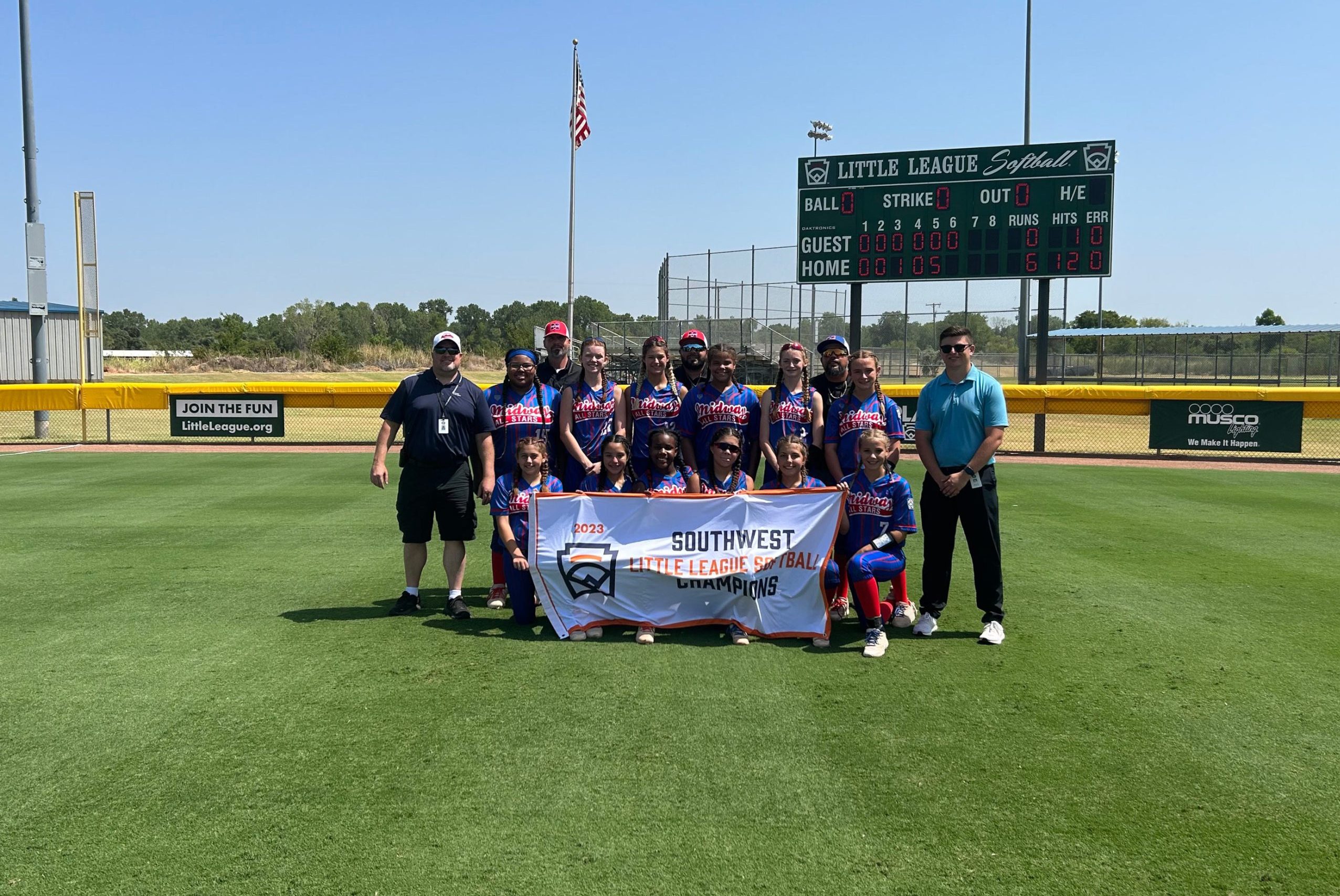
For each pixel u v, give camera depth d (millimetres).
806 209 19469
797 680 4938
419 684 4836
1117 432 23422
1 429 21484
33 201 18953
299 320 103812
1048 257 18203
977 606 6406
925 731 4238
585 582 5766
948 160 18688
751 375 25266
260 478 13227
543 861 3137
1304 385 41500
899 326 26453
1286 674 5035
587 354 6465
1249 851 3227
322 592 6832
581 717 4387
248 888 2979
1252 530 9359
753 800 3568
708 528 5785
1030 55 22750
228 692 4711
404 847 3227
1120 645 5555
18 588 6891
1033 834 3336
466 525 6152
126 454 16750
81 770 3820
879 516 5773
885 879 3043
